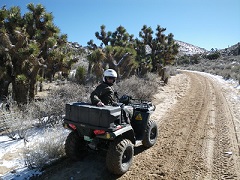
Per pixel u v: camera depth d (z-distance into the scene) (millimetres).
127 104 5812
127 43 18031
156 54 24719
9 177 4352
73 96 9523
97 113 4254
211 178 4480
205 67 48531
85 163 4980
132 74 17344
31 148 5359
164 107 10938
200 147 6008
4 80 8758
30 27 9031
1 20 7770
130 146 4547
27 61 8508
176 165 4992
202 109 10578
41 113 7387
